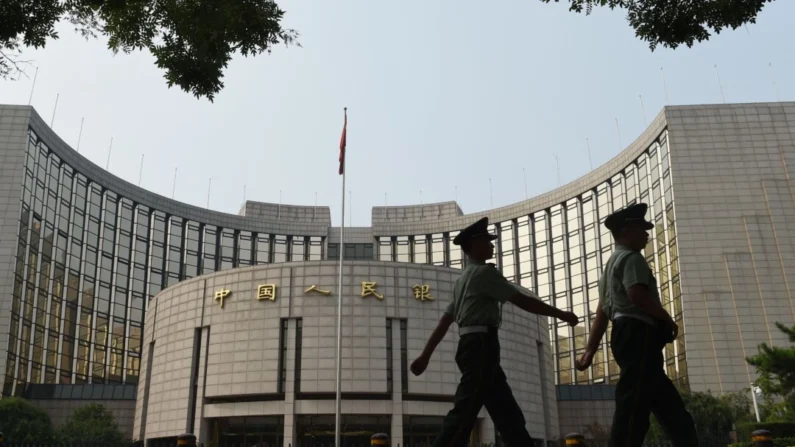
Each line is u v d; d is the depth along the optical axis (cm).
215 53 1254
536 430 5034
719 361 5988
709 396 5238
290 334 4684
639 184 7425
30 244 6762
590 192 8169
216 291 4953
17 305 6456
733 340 6050
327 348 4609
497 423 547
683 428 505
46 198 7125
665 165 6888
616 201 7800
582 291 7919
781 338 6012
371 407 4500
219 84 1301
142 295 8131
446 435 535
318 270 4784
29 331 6631
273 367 4606
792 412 3077
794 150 6625
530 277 8488
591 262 7919
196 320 4975
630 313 525
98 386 6694
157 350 5219
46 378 6788
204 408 4716
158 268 8381
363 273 4769
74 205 7556
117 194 8156
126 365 7738
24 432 5053
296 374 4594
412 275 4834
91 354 7388
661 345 521
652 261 7088
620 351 521
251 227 9194
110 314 7725
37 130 7006
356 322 4662
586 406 6419
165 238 8562
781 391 2967
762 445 985
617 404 519
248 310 4791
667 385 509
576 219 8238
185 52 1256
